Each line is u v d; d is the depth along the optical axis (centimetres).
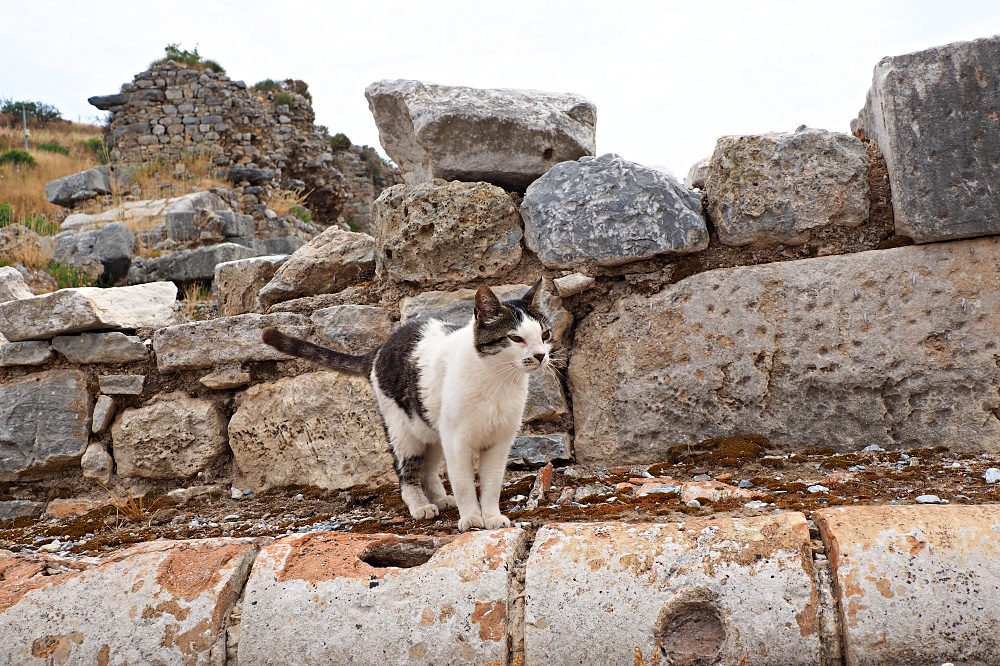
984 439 415
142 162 1827
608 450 471
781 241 453
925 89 414
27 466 518
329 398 494
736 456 434
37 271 1112
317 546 325
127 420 519
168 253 1220
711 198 468
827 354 438
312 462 495
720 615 274
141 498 504
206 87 1855
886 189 442
